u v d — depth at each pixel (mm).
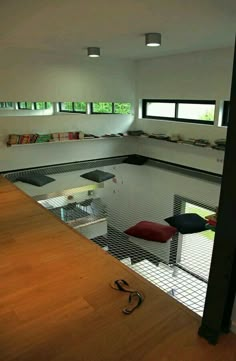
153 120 5832
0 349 1393
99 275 1985
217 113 4562
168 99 5418
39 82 4828
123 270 2047
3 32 3238
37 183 4574
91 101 5480
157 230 2918
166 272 2248
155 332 1499
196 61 4715
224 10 2340
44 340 1445
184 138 5242
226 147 1215
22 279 1935
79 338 1458
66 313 1628
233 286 1371
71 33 3281
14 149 4902
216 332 1403
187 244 2852
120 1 2109
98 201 4516
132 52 4746
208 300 1415
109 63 5516
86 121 5547
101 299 1743
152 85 5664
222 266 1331
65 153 5492
